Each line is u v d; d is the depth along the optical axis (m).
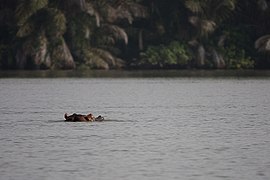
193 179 53.41
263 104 114.75
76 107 109.06
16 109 105.38
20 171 56.22
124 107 108.81
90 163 59.41
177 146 67.94
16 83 170.00
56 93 139.25
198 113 99.12
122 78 192.88
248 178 53.62
